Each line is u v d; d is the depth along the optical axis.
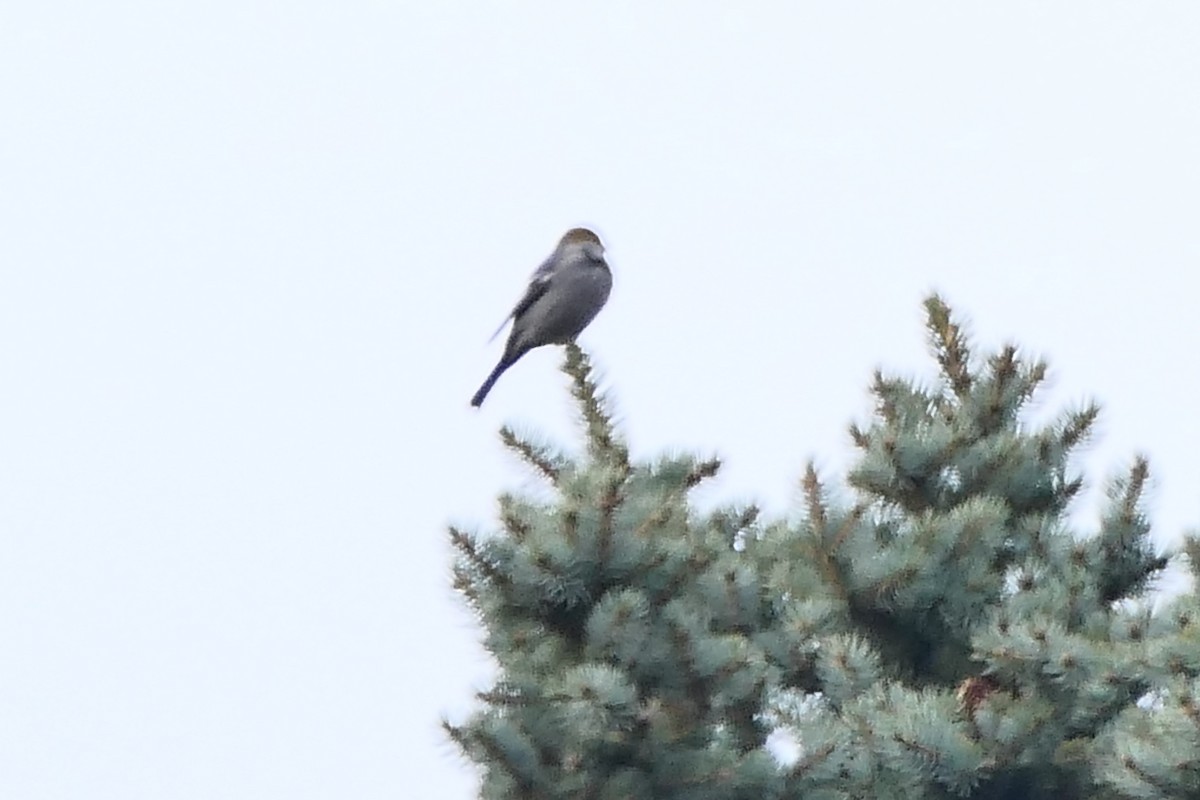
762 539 13.79
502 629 11.78
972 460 14.15
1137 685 11.76
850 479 14.31
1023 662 11.94
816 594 13.28
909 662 13.62
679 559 11.66
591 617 11.38
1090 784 12.29
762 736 12.38
